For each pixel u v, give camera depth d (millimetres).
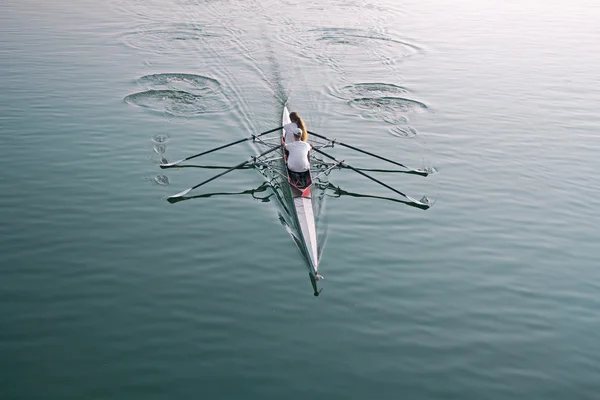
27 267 13297
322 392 10297
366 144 20969
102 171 18031
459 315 12523
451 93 26391
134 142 20094
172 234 15016
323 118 23031
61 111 22219
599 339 11969
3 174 17406
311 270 13836
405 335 11844
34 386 10078
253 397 10102
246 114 22953
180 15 37719
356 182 18438
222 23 36125
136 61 28375
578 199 17781
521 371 11031
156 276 13289
